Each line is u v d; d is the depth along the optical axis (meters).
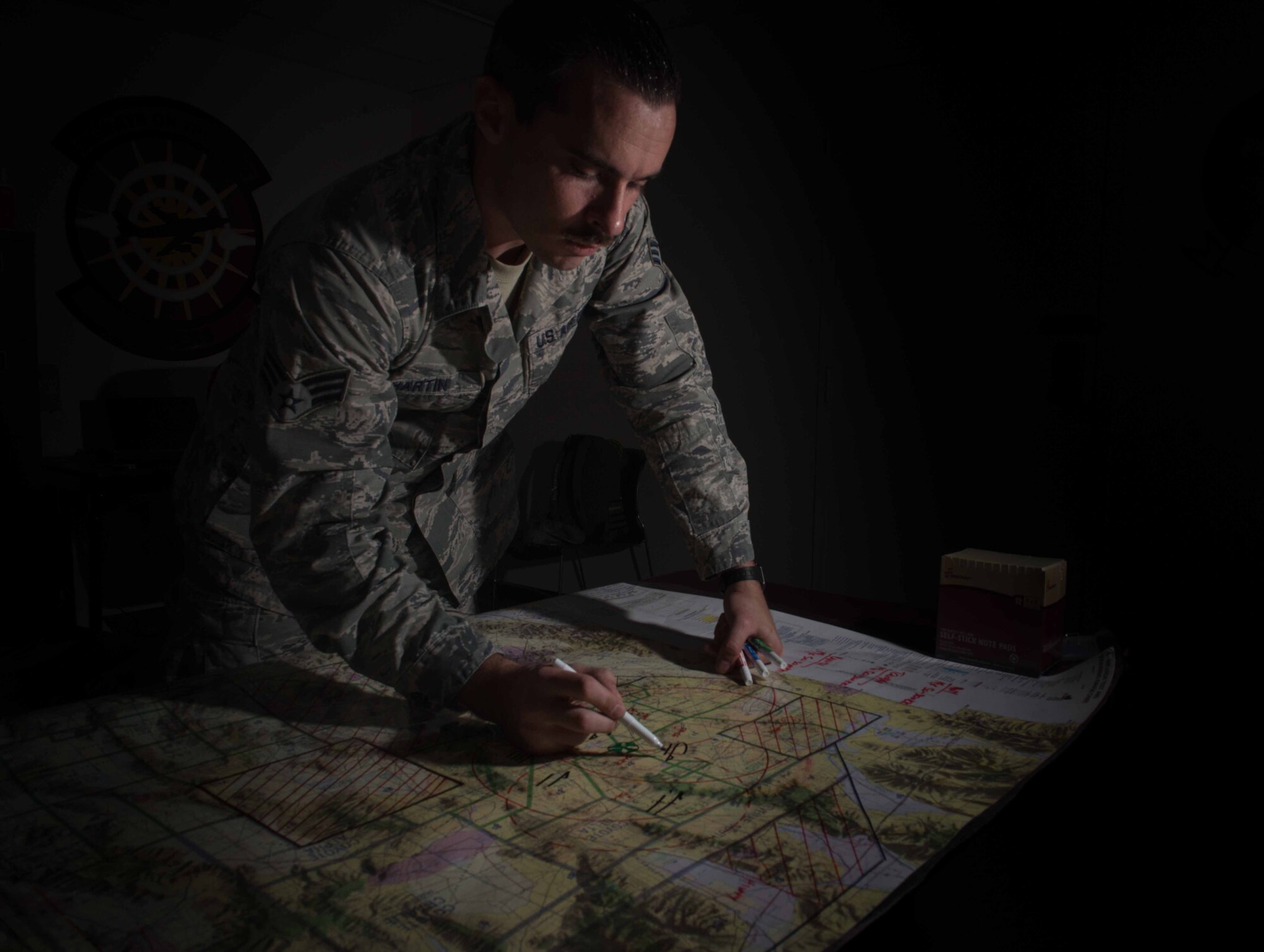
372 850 0.59
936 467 3.03
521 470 4.20
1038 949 1.02
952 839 0.60
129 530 3.52
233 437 1.04
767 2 3.17
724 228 3.46
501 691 0.76
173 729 0.80
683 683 0.92
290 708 0.85
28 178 3.23
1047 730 0.79
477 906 0.52
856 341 3.17
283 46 3.73
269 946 0.48
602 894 0.53
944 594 1.00
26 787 0.68
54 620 3.08
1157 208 2.53
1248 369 2.43
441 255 0.84
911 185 2.99
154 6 3.29
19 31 3.16
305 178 4.05
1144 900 1.12
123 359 3.54
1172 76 2.47
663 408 1.13
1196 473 2.54
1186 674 2.57
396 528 1.19
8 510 2.96
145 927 0.50
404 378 0.95
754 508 3.50
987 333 2.88
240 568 1.12
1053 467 2.79
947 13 2.84
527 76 0.67
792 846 0.59
